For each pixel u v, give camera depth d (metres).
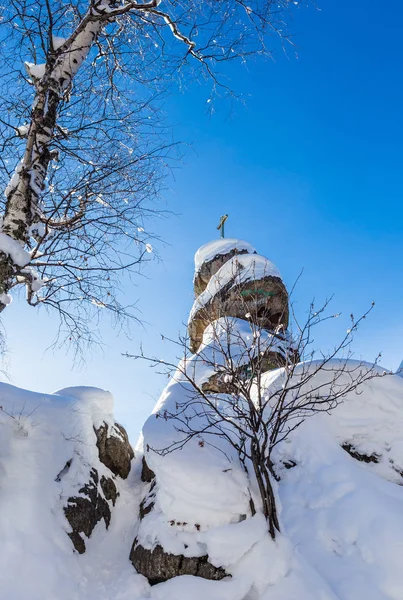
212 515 4.66
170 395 6.41
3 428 5.40
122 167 4.77
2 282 4.43
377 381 6.31
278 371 6.86
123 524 5.75
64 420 5.95
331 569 4.43
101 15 4.88
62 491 5.21
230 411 6.13
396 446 5.84
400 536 4.45
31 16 4.52
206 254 13.73
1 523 4.56
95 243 4.93
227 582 4.24
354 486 5.19
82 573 4.68
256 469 4.61
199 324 11.26
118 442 6.80
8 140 4.59
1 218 4.82
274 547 4.36
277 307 10.83
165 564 4.51
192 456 5.00
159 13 5.12
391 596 4.07
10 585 4.14
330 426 6.06
